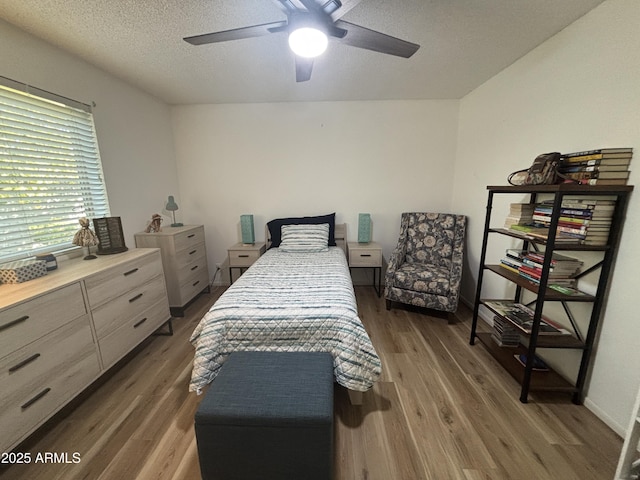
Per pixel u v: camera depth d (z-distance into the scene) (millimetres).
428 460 1296
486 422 1509
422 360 2072
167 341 2369
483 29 1779
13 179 1732
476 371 1941
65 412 1595
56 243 2002
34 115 1837
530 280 1741
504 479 1210
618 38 1427
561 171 1630
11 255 1727
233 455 1103
